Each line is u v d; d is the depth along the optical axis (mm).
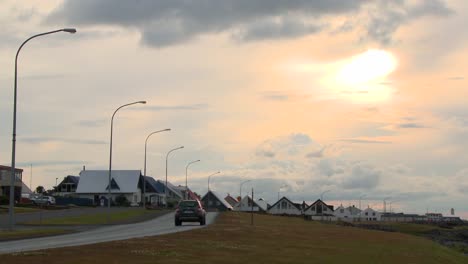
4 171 97375
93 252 22297
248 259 24094
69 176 142375
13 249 23797
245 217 78062
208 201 149250
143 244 26688
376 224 126875
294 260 25188
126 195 137250
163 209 108375
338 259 27500
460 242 92000
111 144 61406
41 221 56406
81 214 74188
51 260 19188
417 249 42094
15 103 38719
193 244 28422
